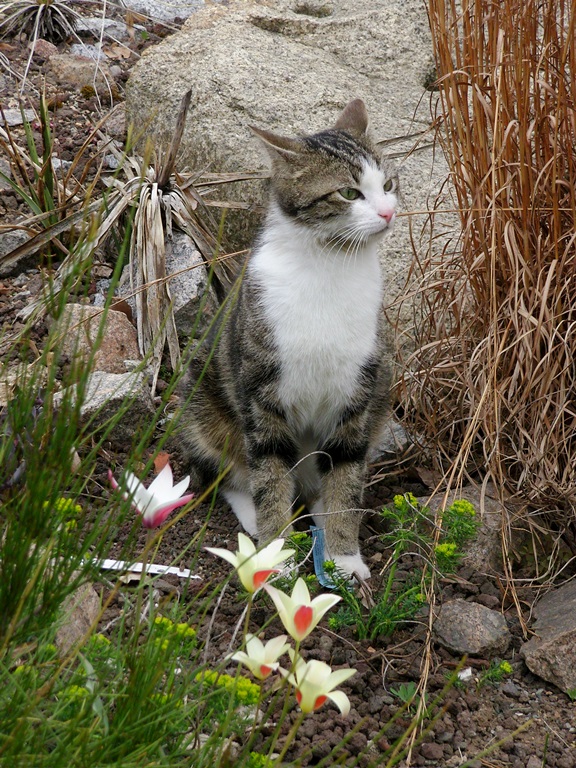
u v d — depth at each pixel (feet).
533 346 6.76
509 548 6.70
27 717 5.37
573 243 6.69
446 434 7.20
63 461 5.43
